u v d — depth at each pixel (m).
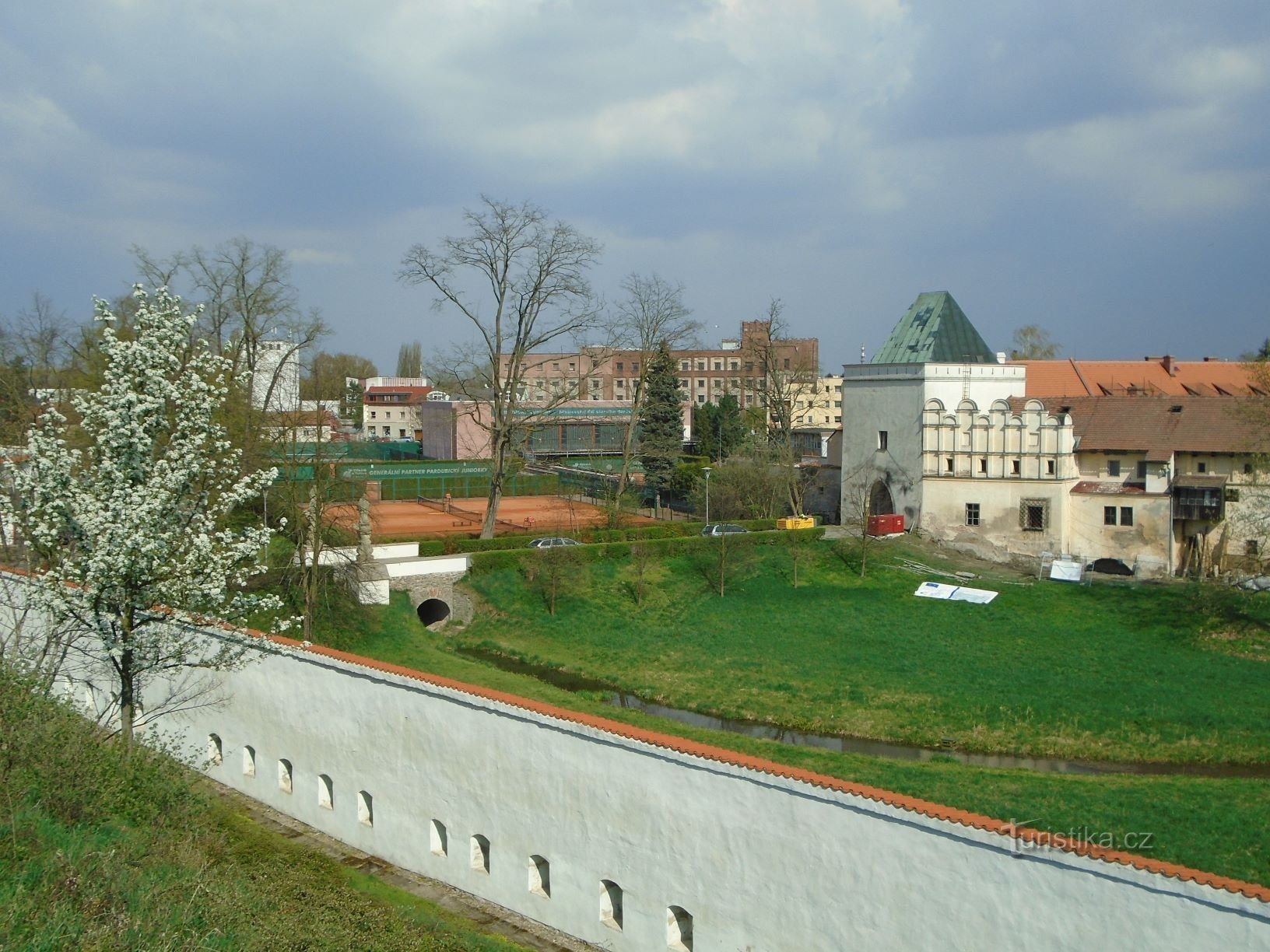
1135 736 37.81
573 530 68.88
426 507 89.81
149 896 18.95
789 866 20.00
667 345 82.25
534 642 51.91
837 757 34.47
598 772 23.02
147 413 26.52
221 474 29.17
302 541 45.47
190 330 28.38
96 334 56.12
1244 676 43.84
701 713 42.19
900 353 72.94
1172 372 83.94
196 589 26.42
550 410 66.44
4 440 52.50
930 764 34.19
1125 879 16.08
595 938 23.14
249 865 25.31
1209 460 62.50
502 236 62.97
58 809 22.30
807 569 62.47
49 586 25.64
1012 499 66.50
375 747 27.89
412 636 49.31
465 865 25.86
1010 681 43.62
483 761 25.33
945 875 18.02
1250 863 25.81
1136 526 63.12
